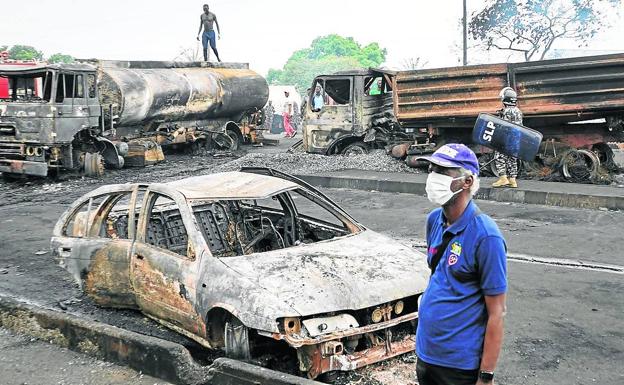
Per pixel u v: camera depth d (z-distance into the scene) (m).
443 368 3.06
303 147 18.22
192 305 5.12
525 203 11.83
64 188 14.70
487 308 2.97
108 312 6.45
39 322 5.90
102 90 17.42
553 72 12.80
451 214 3.08
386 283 4.93
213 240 6.48
